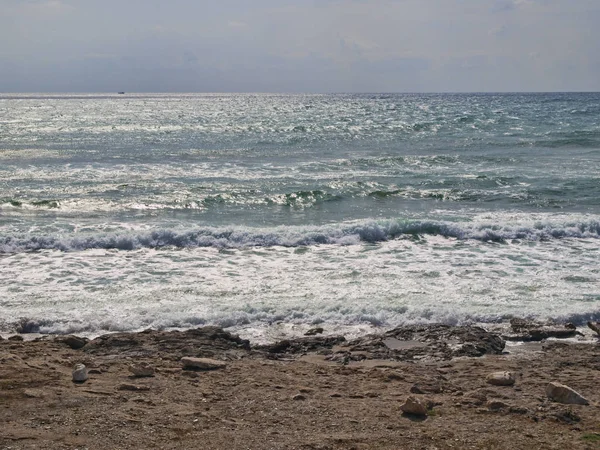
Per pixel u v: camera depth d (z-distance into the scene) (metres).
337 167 31.83
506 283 13.49
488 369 8.75
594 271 14.52
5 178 28.28
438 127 54.19
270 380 7.94
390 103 132.38
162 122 65.06
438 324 10.87
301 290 12.94
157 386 7.50
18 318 11.02
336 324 11.12
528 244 17.38
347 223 19.33
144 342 9.69
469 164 32.62
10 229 19.02
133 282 13.52
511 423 6.58
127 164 32.81
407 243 17.42
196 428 6.23
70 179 28.17
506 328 10.91
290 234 17.39
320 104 132.00
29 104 132.38
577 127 51.91
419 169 31.14
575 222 18.70
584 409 7.09
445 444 6.02
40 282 13.47
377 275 14.12
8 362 8.05
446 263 15.25
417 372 8.52
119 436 5.95
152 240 17.03
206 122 65.00
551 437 6.25
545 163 32.53
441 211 22.56
